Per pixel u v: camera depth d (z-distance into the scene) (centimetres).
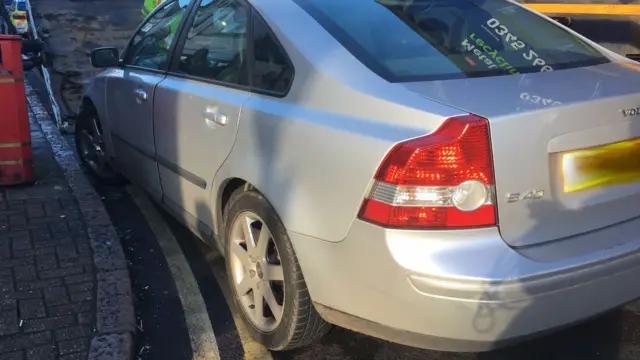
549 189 221
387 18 283
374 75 240
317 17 279
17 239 377
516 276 206
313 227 237
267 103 272
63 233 388
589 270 220
